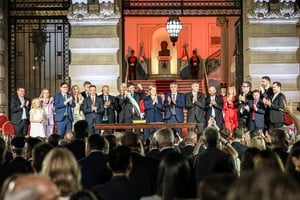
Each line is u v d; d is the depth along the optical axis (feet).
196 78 120.57
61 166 21.88
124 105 68.44
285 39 77.10
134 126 61.72
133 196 24.39
